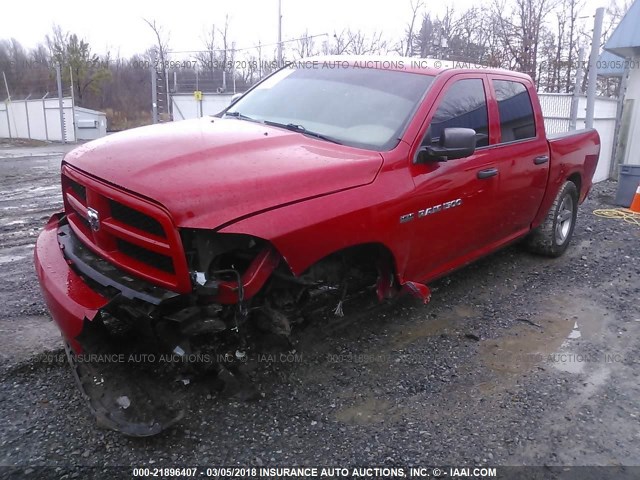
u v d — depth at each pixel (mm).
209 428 3096
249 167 2998
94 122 36219
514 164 4828
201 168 2896
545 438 3158
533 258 6242
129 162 2967
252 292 2846
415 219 3732
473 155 4328
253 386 3410
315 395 3447
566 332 4477
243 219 2773
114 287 2844
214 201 2732
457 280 5484
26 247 6355
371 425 3203
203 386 3348
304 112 4172
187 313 2766
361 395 3479
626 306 5027
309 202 3043
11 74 47062
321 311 3725
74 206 3330
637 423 3330
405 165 3695
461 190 4148
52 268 3221
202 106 23391
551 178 5582
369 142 3779
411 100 4035
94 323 2939
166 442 2979
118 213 2914
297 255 2959
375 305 4203
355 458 2936
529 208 5336
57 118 32406
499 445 3084
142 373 3086
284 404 3338
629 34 11133
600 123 11336
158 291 2754
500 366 3908
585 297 5203
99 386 2906
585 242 6980
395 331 4340
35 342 3922
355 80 4367
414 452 3000
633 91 11664
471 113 4418
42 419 3131
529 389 3631
